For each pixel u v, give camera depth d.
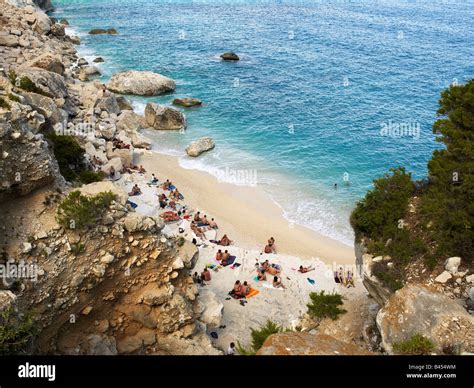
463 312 17.88
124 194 23.98
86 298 22.19
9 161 20.95
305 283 32.28
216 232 38.06
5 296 17.80
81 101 55.22
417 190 26.75
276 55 92.62
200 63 86.19
